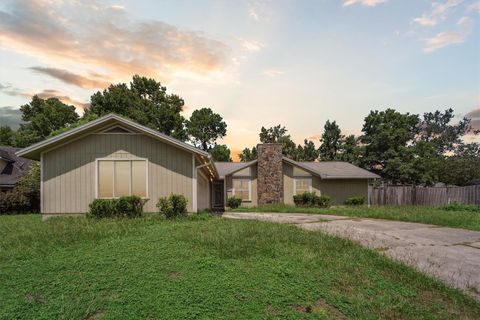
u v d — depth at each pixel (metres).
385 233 9.04
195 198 12.11
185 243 6.48
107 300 3.87
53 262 5.21
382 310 3.92
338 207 18.89
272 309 3.81
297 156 43.84
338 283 4.67
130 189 11.98
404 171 33.88
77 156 11.90
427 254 6.66
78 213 11.74
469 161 32.41
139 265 5.05
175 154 12.16
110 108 35.81
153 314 3.58
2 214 17.56
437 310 4.05
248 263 5.26
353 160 39.38
